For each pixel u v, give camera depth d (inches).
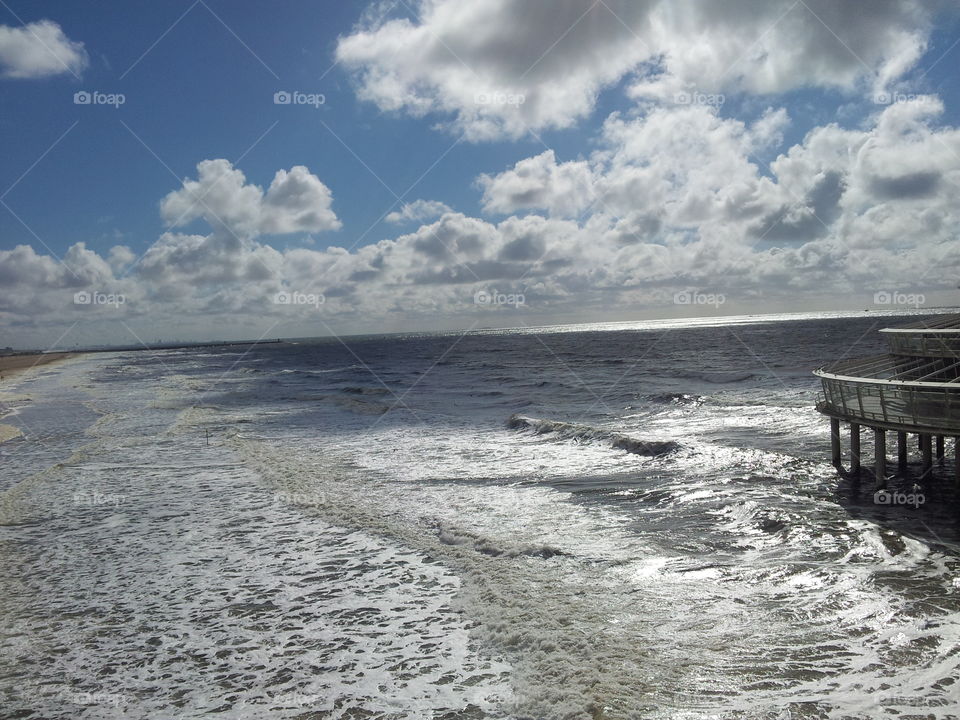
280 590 375.6
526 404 1312.7
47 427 1128.2
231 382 2229.3
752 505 509.7
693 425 974.4
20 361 4958.2
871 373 661.9
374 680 271.4
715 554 412.5
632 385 1615.4
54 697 265.0
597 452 764.6
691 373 1888.5
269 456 798.5
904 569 372.8
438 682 267.4
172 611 349.7
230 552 445.1
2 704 260.7
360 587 376.2
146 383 2262.6
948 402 476.1
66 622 338.6
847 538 430.3
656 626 310.2
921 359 627.2
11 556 447.5
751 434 869.2
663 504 535.2
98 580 398.0
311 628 324.5
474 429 987.3
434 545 445.7
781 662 272.8
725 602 337.1
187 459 790.5
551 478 644.1
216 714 248.8
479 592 359.9
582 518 503.2
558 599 346.3
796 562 390.9
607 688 254.8
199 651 303.1
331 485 636.7
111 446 897.5
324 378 2343.8
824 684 254.7
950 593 337.1
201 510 556.1
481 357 3501.5
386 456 783.1
